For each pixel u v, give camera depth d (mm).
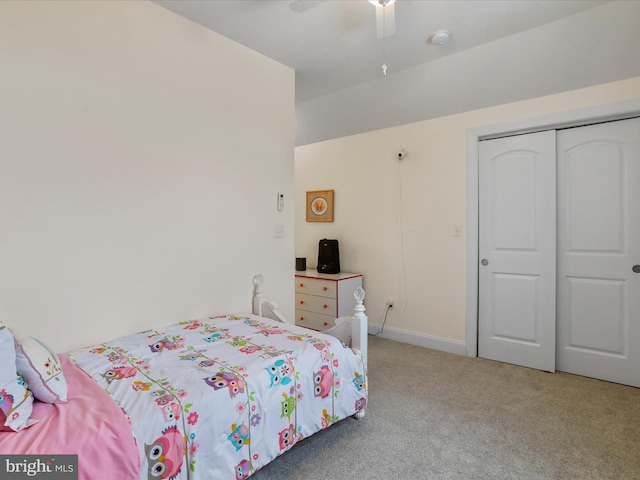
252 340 1942
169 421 1243
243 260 2629
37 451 1015
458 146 3252
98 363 1605
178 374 1499
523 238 2973
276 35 2424
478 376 2762
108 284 1933
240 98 2564
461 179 3244
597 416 2145
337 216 4238
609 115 2549
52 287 1736
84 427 1111
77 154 1807
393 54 2666
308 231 4574
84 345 1846
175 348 1802
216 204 2445
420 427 2023
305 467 1682
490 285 3150
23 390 1178
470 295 3209
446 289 3369
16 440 1051
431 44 2516
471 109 3145
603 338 2691
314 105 3658
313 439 1905
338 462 1718
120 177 1970
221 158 2465
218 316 2422
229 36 2443
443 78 2908
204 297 2396
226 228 2512
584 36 2279
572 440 1897
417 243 3555
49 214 1721
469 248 3199
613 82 2520
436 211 3414
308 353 1789
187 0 2055
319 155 4391
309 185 4516
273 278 2844
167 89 2164
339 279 3682
